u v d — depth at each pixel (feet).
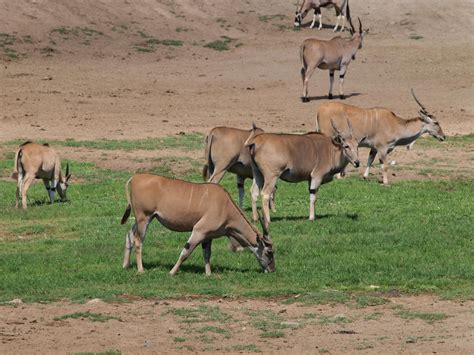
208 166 185.88
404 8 458.09
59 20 403.75
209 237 138.62
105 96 326.65
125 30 407.23
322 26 432.66
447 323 117.80
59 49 379.76
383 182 220.64
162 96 329.72
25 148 196.54
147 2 437.99
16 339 109.60
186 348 107.14
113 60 376.07
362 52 394.52
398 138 220.64
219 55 390.01
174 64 375.86
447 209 191.01
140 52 386.93
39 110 303.68
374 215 185.16
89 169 235.40
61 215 191.11
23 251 159.63
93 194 211.82
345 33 421.18
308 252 154.51
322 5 419.54
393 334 113.09
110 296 127.85
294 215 186.09
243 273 141.79
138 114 303.68
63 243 164.86
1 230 176.86
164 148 259.19
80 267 146.82
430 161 248.73
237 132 183.32
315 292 130.93
